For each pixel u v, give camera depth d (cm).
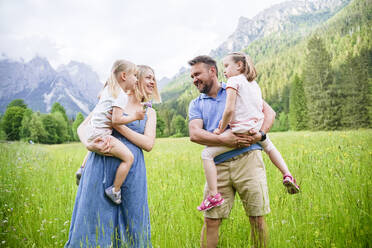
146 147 259
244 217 319
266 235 260
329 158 537
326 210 292
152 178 567
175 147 1684
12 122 5606
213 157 278
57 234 300
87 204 237
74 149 1902
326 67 5141
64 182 558
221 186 278
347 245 234
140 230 246
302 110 5650
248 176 266
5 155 856
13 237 287
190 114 298
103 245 232
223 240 283
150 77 276
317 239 243
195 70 289
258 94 282
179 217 332
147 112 275
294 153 688
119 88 252
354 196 300
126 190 249
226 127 282
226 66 293
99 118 245
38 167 736
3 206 377
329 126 4822
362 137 908
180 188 447
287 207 302
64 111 7988
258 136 271
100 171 243
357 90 4259
